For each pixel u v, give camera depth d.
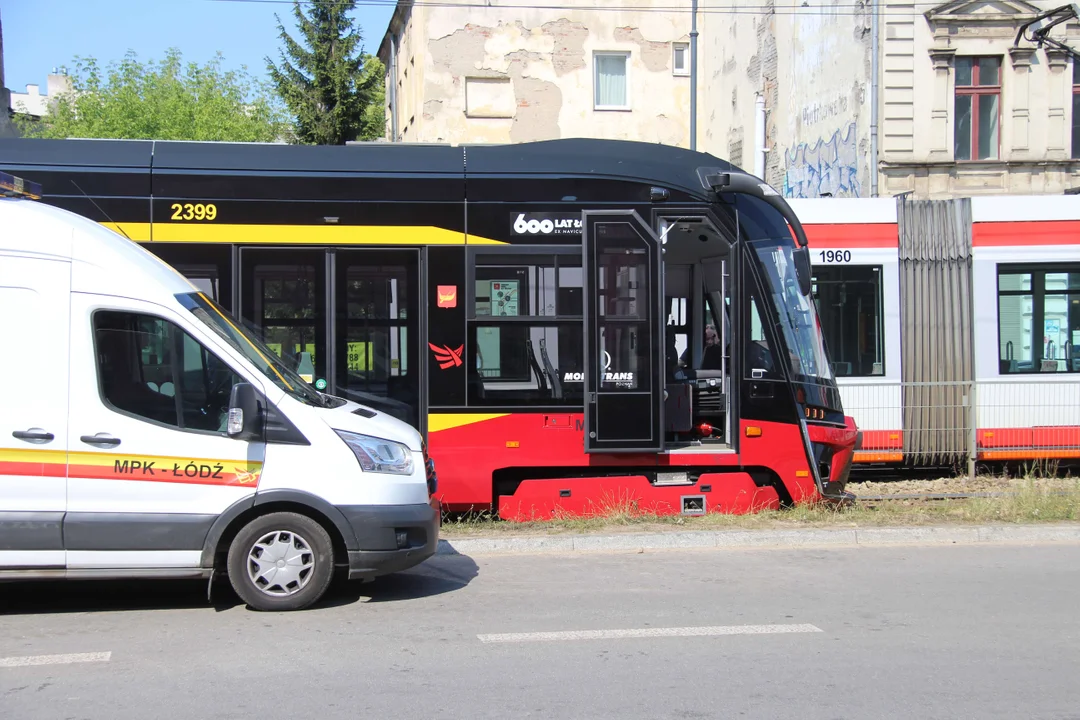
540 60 31.22
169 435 6.20
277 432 6.33
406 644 5.75
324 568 6.37
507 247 9.26
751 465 9.48
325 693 4.93
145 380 6.24
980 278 12.57
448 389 9.16
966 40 23.53
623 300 9.30
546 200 9.30
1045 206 12.71
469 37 30.81
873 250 12.48
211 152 9.17
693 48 24.11
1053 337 12.66
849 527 8.91
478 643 5.78
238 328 6.96
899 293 12.46
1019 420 12.19
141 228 8.96
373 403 9.13
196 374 6.31
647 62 31.97
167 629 6.04
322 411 6.46
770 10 28.72
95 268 6.27
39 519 6.03
